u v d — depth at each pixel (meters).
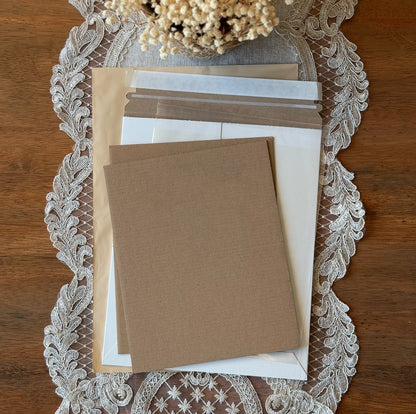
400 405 0.77
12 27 0.80
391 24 0.80
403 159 0.80
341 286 0.79
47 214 0.79
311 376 0.77
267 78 0.79
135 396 0.77
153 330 0.75
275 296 0.75
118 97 0.79
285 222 0.77
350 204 0.79
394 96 0.80
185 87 0.78
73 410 0.77
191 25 0.63
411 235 0.79
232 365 0.76
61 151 0.80
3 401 0.77
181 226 0.76
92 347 0.78
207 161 0.76
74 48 0.80
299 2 0.79
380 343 0.78
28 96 0.80
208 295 0.75
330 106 0.80
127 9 0.63
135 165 0.76
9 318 0.78
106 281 0.78
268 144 0.77
